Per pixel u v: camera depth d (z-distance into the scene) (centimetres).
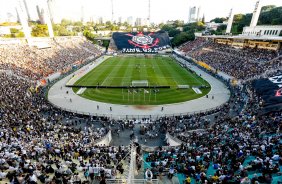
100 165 1747
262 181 1439
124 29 18175
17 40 8138
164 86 5562
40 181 1517
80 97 4912
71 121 3641
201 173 1552
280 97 3284
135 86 5538
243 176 1548
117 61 9556
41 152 2025
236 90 5203
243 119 3183
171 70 7669
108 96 4962
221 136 2588
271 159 1758
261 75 5503
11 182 1402
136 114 4016
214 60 8294
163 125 3409
